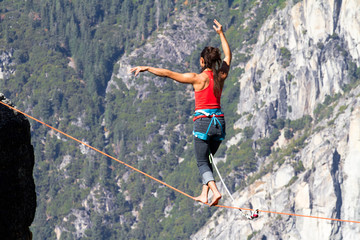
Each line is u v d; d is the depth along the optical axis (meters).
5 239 11.14
